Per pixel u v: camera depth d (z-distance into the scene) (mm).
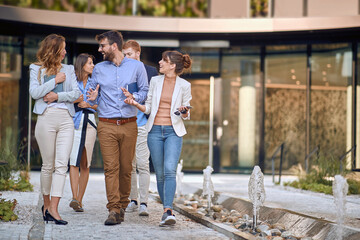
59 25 14016
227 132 15648
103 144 6270
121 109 6273
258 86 15469
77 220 6457
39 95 5875
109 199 6250
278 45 14883
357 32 13734
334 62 14492
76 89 6098
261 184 5984
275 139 15289
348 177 10461
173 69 6348
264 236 5570
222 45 14977
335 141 14391
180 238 5445
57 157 6039
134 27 14281
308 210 7414
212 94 15602
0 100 14852
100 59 15422
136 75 6410
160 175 6449
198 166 15680
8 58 14828
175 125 6305
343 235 5195
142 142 7125
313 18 13523
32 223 6066
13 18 13516
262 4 15156
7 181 9570
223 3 15352
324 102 14641
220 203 8430
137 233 5664
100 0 15578
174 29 14289
